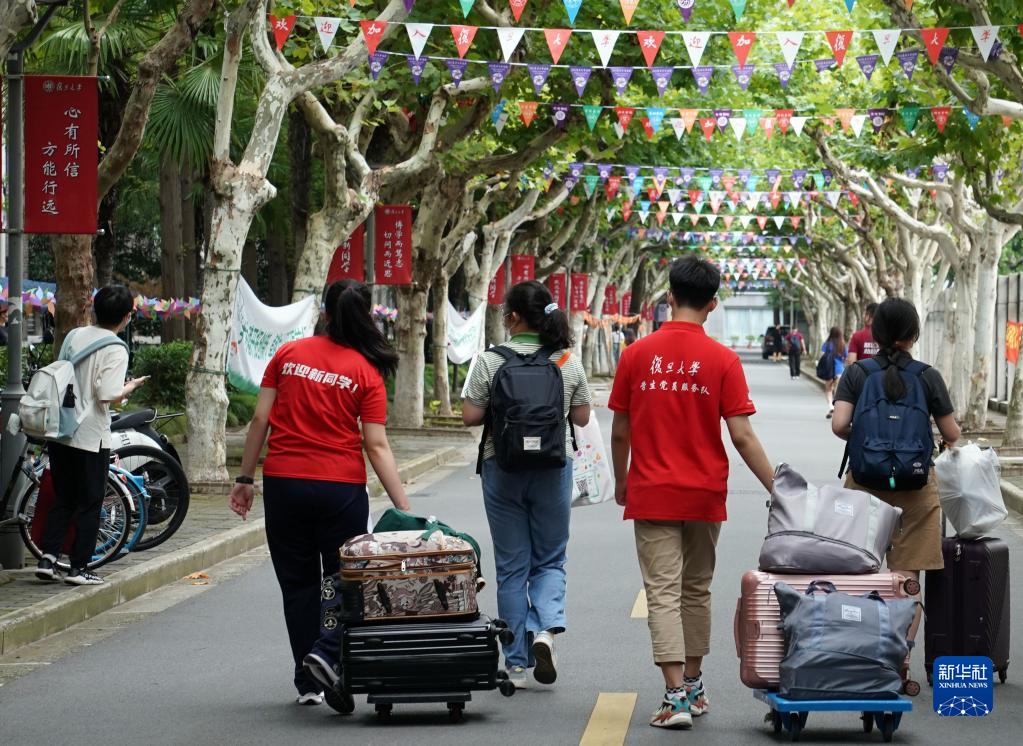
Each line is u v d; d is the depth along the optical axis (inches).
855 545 445.1
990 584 506.0
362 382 474.3
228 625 643.5
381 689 450.6
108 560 719.7
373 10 1384.1
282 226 2165.4
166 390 1652.3
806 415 2447.1
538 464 493.0
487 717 470.3
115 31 1269.7
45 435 662.5
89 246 949.8
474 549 474.3
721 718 467.5
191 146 1437.0
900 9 1068.5
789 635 434.0
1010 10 1042.7
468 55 1501.0
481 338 2380.7
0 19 617.0
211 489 1100.5
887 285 2667.3
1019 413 1496.1
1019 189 1736.0
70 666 558.9
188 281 2082.9
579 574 777.6
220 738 445.4
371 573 451.5
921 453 499.2
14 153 759.7
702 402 457.7
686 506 452.8
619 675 533.6
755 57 1743.4
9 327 748.6
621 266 4185.5
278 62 1098.1
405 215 1668.3
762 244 4025.6
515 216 2340.1
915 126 1433.3
